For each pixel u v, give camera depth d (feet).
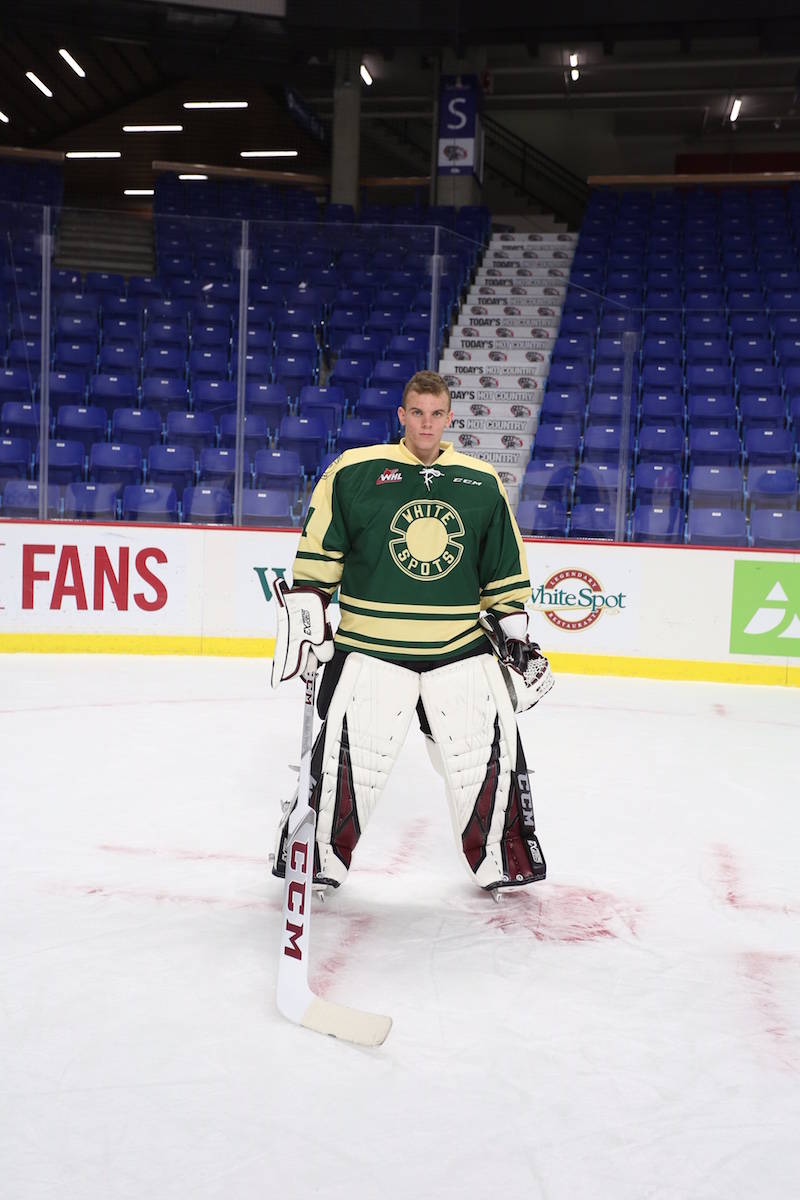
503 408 33.42
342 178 52.34
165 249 36.58
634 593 25.86
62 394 30.66
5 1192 6.17
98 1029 8.16
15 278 31.86
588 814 14.47
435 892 11.48
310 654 10.02
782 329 37.19
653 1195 6.34
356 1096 7.34
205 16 41.04
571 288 37.99
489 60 55.36
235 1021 8.37
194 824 13.41
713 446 30.32
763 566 25.34
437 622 10.49
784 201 54.13
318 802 10.38
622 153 68.74
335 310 35.09
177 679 23.22
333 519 10.40
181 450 28.84
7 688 21.61
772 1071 7.88
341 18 41.34
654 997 9.07
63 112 62.18
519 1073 7.73
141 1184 6.29
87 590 26.08
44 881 11.30
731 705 22.71
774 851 13.14
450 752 10.53
